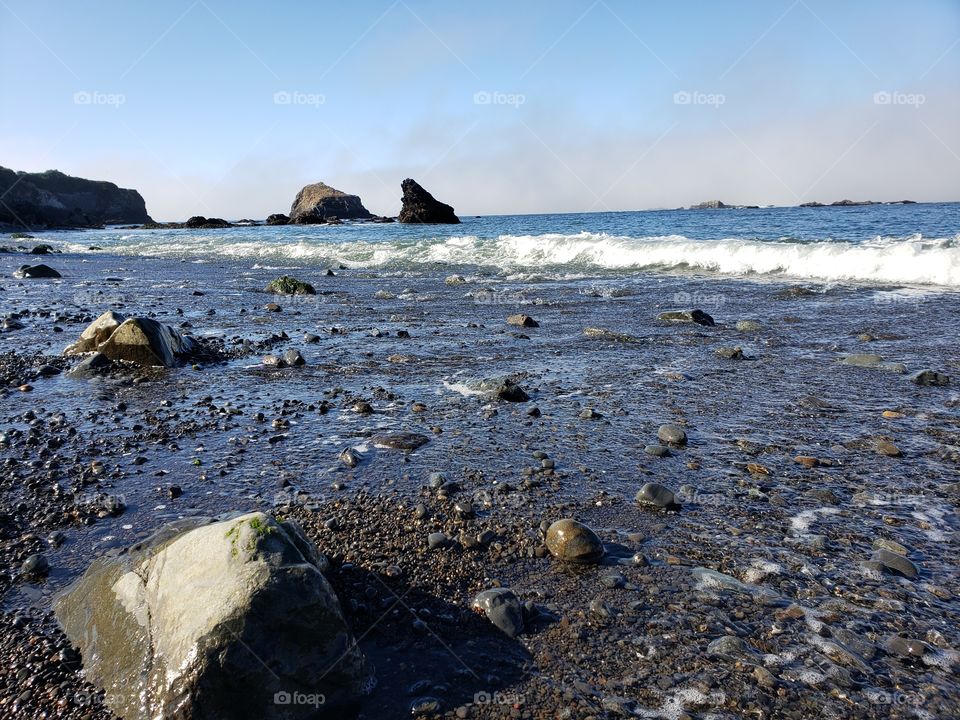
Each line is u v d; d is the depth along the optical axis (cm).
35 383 673
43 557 328
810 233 2559
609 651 260
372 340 898
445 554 334
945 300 1088
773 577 311
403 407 588
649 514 378
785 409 567
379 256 2278
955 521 364
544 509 384
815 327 926
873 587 301
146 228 8394
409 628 278
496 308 1161
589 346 841
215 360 778
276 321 1055
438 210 5903
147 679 228
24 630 276
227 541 257
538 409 570
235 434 520
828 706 228
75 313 1098
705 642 263
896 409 559
